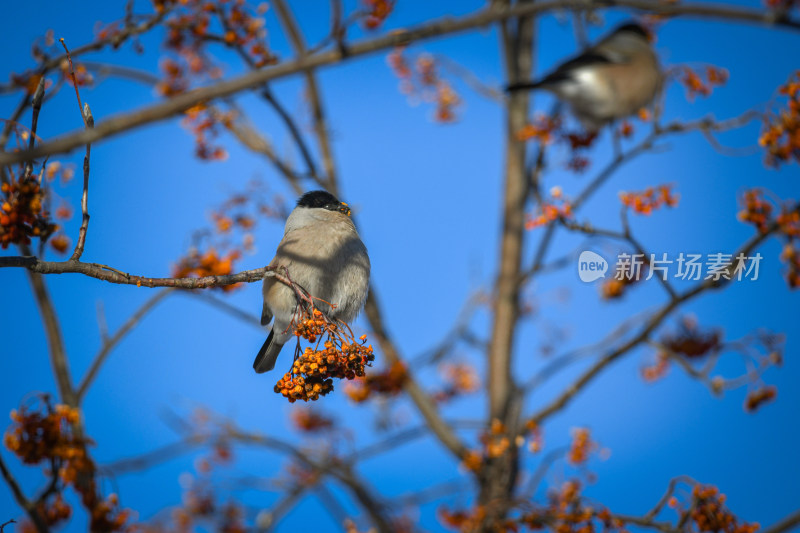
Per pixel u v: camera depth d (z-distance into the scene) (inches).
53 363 387.5
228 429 506.9
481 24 183.2
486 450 480.1
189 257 397.7
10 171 236.8
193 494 499.8
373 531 472.7
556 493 382.3
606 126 403.5
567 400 467.8
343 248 385.4
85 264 242.8
